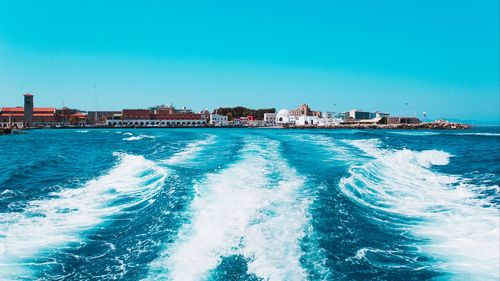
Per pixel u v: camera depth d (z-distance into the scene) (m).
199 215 13.73
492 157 35.66
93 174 25.73
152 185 20.62
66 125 190.62
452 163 31.52
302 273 9.63
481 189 20.75
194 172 22.44
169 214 14.12
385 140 57.41
